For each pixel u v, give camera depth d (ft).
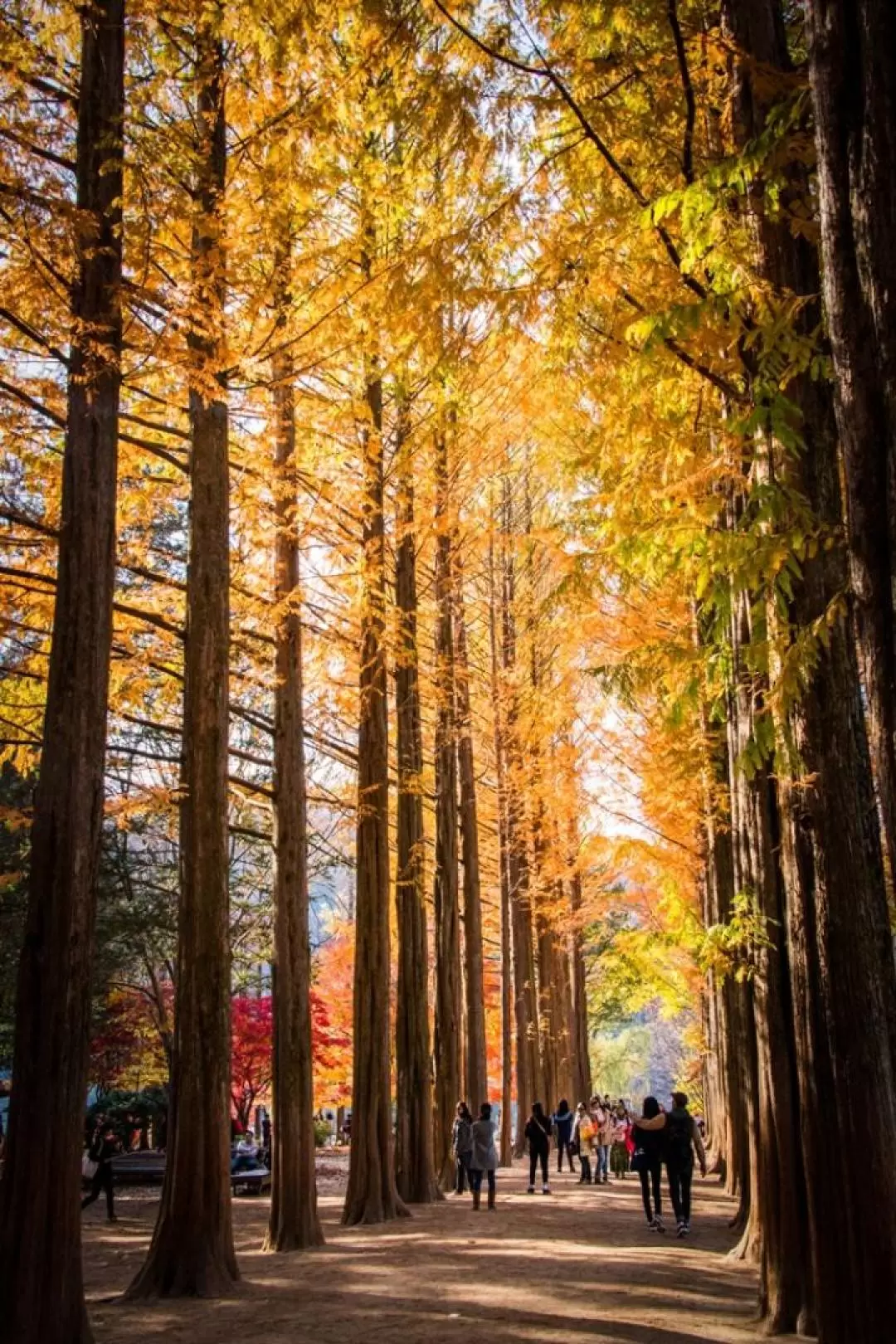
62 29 24.85
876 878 17.95
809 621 17.76
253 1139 95.09
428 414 37.60
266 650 42.60
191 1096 29.22
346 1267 31.07
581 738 47.93
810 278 18.25
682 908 40.34
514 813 78.07
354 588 41.22
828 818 17.97
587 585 18.58
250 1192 65.67
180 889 30.81
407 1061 52.19
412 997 52.75
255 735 69.62
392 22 18.85
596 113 17.49
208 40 27.35
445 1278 28.35
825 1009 17.78
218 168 30.32
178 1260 27.81
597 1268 29.84
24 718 37.19
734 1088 50.67
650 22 17.51
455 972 60.18
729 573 13.53
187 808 31.14
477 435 33.14
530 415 23.67
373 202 26.43
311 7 22.29
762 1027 22.65
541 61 16.98
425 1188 50.65
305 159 26.07
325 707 47.09
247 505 36.47
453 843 61.11
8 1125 19.60
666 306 17.26
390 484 42.96
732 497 19.17
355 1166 44.57
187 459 35.47
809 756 18.11
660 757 42.45
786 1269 20.95
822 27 9.41
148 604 38.17
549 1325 21.62
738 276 14.29
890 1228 16.81
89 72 23.88
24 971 20.03
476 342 19.45
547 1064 95.81
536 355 20.65
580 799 56.29
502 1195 54.85
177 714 43.37
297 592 36.78
